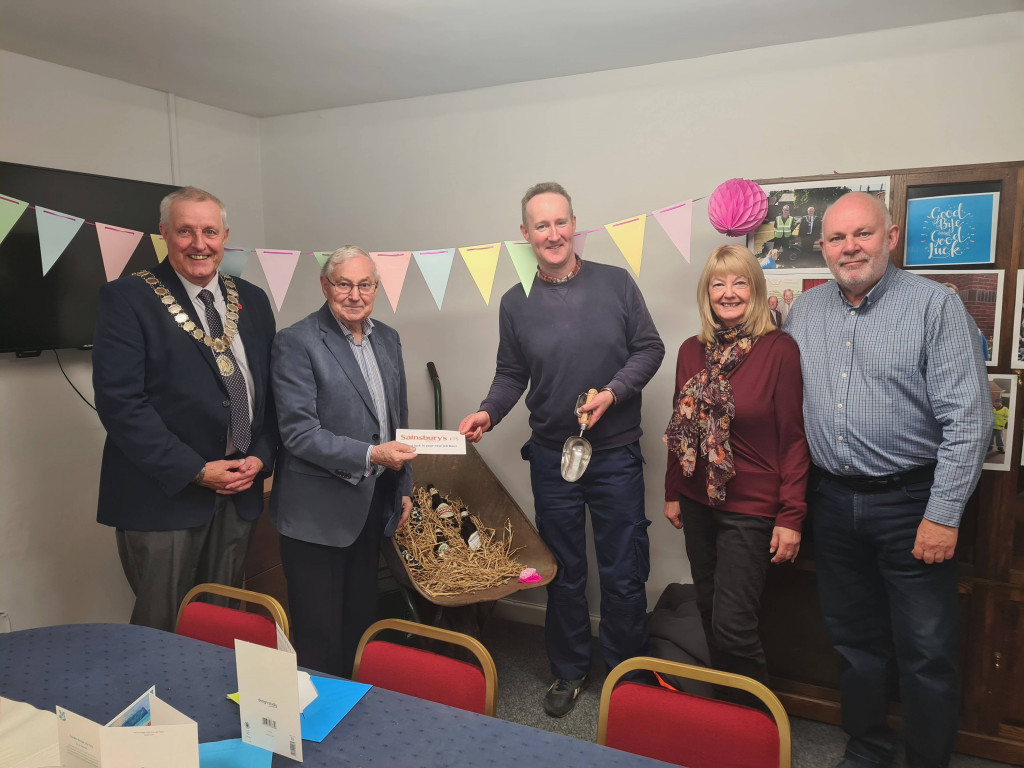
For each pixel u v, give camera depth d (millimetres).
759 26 2209
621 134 2656
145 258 2689
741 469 1956
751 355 1934
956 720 1801
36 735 1110
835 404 1844
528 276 2236
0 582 2383
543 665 2697
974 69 2156
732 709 1210
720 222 2137
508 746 1131
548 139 2783
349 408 1988
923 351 1725
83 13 2041
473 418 2270
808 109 2375
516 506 2713
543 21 2145
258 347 2096
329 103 3084
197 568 2094
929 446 1756
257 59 2471
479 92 2875
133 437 1840
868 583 1934
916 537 1743
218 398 1971
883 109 2281
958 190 1942
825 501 1920
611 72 2641
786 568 2229
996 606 2004
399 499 2170
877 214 1740
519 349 2404
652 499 2781
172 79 2697
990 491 1976
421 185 3047
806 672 2254
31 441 2455
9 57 2352
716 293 1942
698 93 2520
